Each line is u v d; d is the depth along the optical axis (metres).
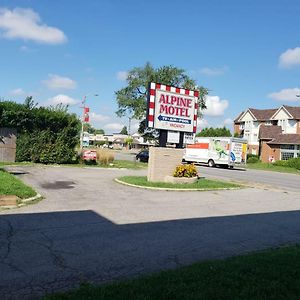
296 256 6.77
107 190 15.07
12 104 26.47
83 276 5.81
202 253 7.35
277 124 75.19
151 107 18.14
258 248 7.96
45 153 27.77
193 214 11.15
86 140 47.72
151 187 16.06
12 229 8.43
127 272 6.07
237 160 40.56
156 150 17.92
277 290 5.01
